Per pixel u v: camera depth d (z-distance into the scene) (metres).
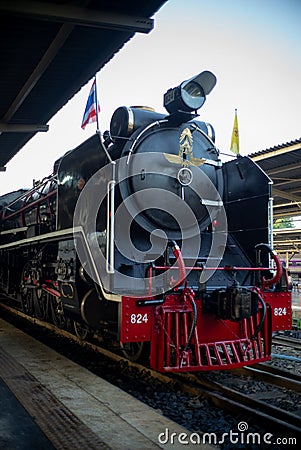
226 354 4.99
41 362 5.80
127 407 4.13
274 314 5.76
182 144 6.34
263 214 6.45
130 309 4.83
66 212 6.64
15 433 3.42
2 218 11.81
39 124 11.85
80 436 3.41
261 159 12.69
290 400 4.70
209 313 5.30
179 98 6.02
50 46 7.69
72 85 9.54
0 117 11.38
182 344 5.07
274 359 6.76
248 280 6.33
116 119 6.18
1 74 8.91
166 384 5.15
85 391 4.58
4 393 4.41
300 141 11.34
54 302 8.12
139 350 5.73
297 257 29.92
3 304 12.57
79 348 7.04
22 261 10.26
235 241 6.93
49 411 3.95
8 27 7.11
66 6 6.12
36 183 9.64
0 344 7.04
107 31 7.34
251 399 4.45
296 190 16.16
